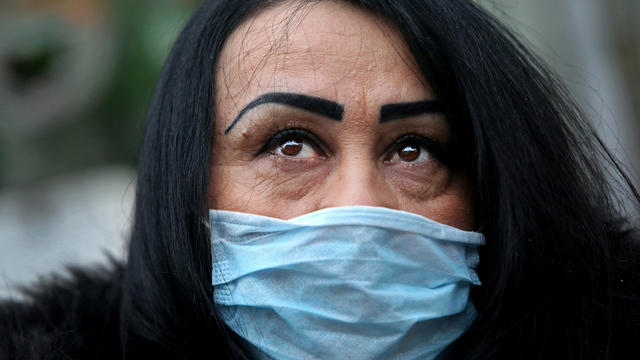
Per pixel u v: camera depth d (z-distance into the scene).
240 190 1.43
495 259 1.53
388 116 1.41
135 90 4.47
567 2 3.21
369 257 1.35
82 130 4.65
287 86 1.40
